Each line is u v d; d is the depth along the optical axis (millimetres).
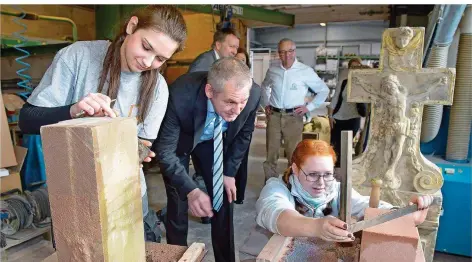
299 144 1222
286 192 1212
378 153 1898
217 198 1522
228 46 2354
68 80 1065
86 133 505
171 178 1431
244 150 1659
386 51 1805
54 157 530
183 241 1816
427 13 3311
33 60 3426
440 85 1742
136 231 633
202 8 3602
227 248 1702
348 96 1919
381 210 991
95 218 541
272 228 1021
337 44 11195
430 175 1818
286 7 5516
